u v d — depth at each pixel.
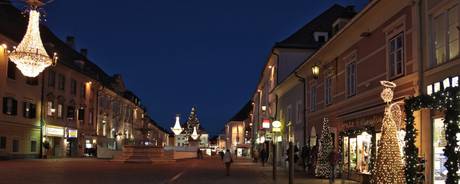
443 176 15.56
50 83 54.44
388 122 17.11
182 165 44.66
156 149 50.19
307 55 50.16
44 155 52.41
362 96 23.45
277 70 50.28
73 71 60.88
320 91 32.31
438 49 16.52
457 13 15.27
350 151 25.12
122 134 88.94
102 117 74.75
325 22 53.53
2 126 44.03
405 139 16.53
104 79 80.88
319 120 32.50
